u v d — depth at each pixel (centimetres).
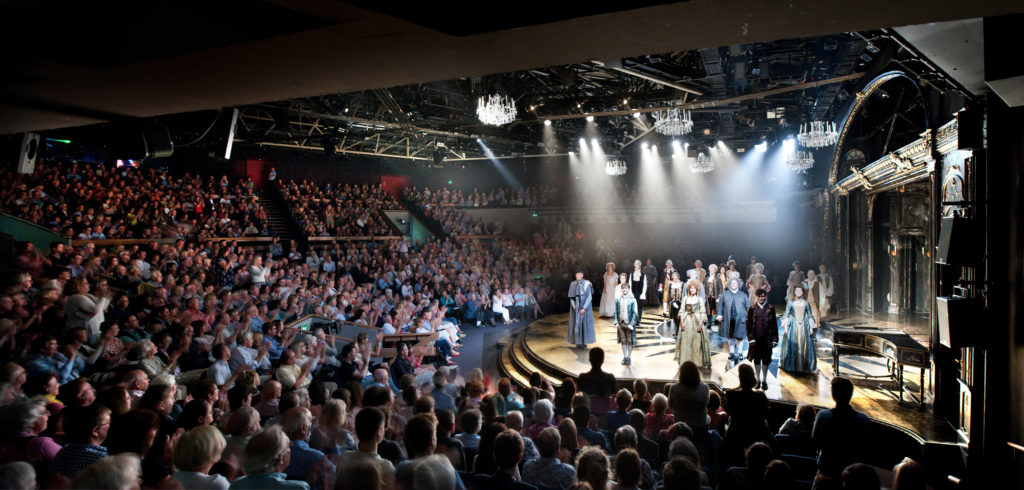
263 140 2222
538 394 615
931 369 845
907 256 1420
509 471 348
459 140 2380
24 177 1561
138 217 1653
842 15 267
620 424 551
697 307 1030
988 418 605
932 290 789
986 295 605
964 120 621
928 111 837
